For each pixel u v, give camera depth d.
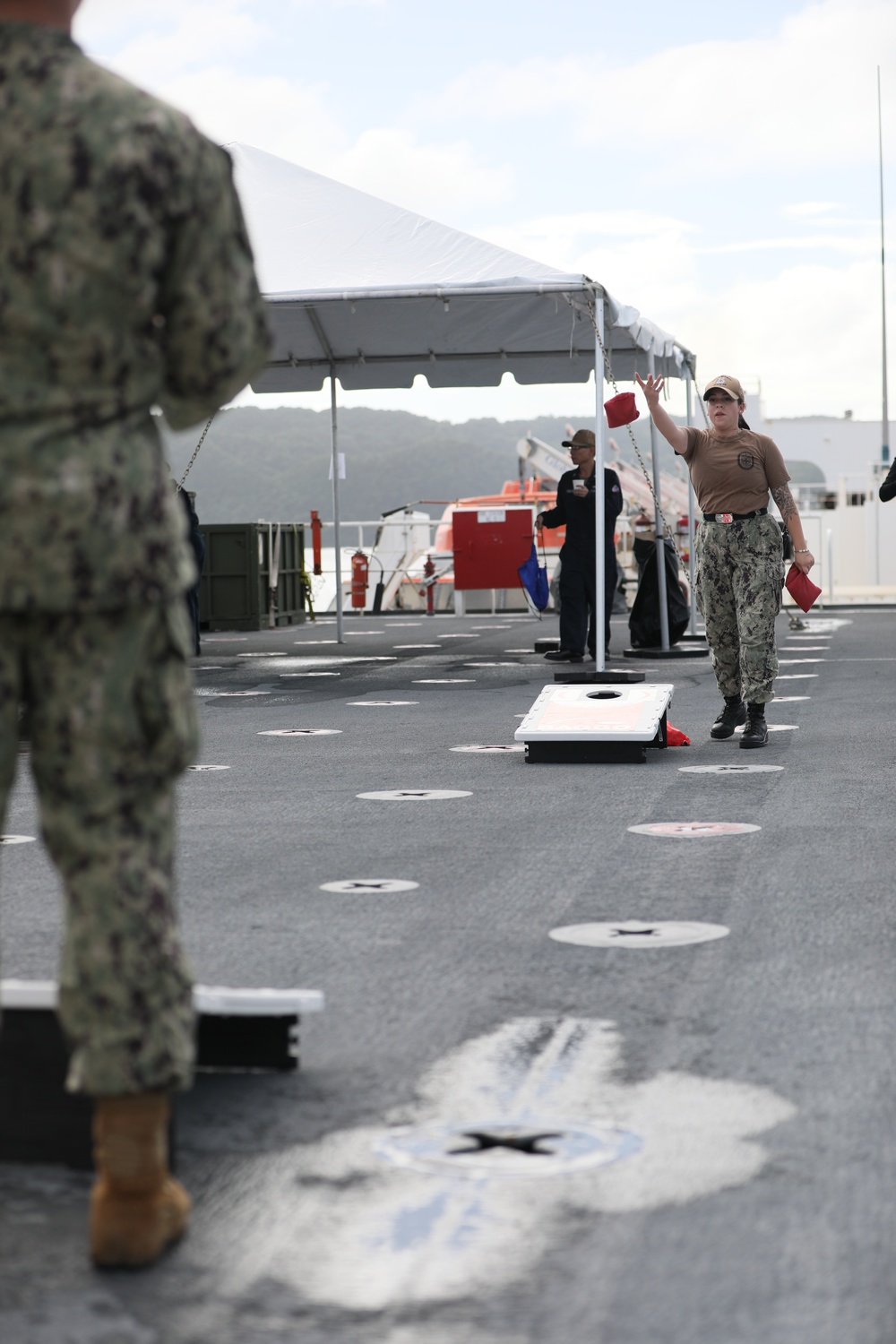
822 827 6.01
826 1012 3.58
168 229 2.22
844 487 41.09
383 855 5.64
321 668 14.71
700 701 11.00
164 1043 2.27
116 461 2.21
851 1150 2.75
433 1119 2.93
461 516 23.50
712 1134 2.83
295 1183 2.62
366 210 12.88
